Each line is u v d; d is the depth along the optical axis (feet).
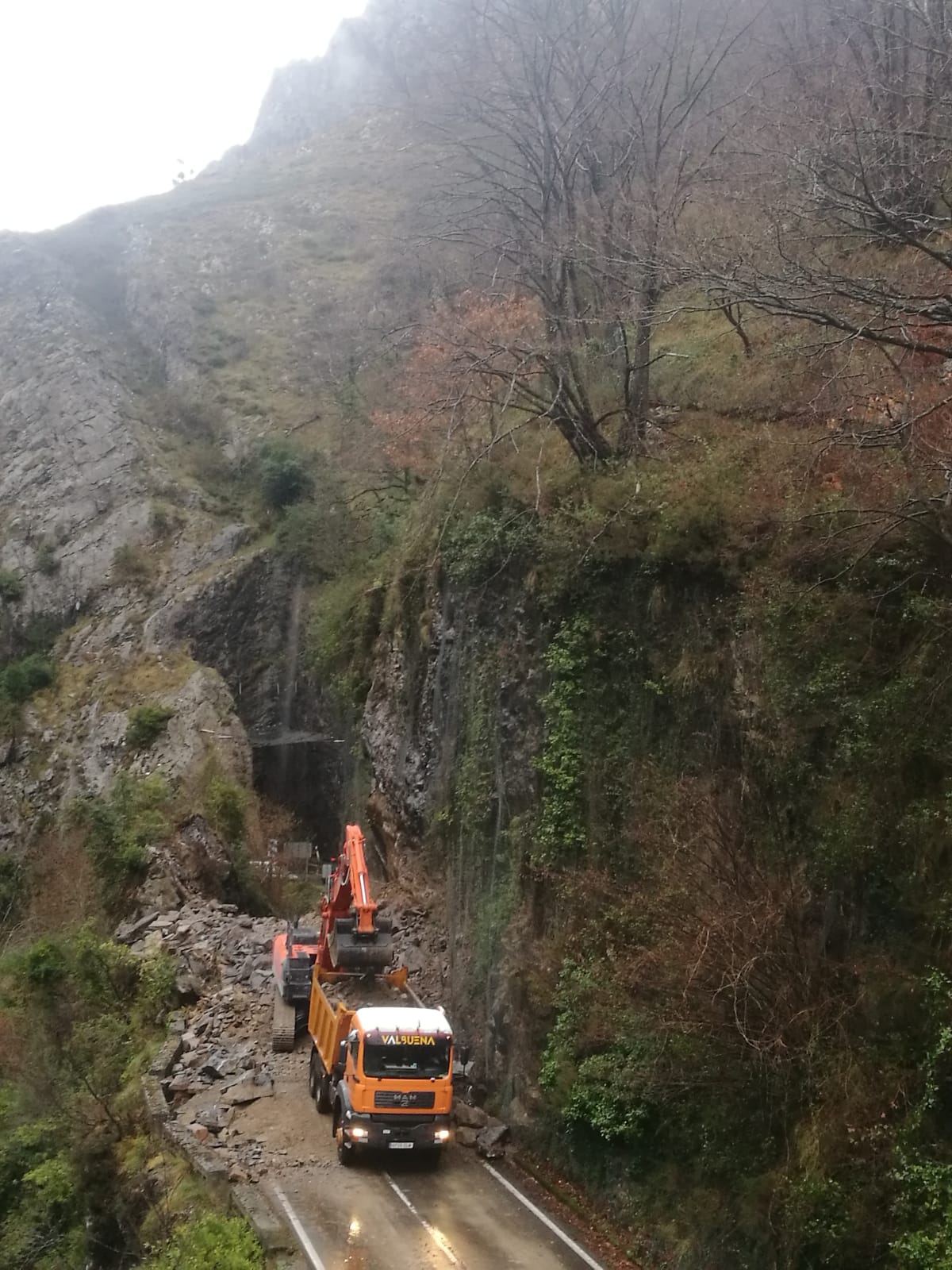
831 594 42.47
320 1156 53.42
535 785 58.80
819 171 38.70
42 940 90.94
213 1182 50.31
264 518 163.12
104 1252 58.44
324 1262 41.98
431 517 88.53
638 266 50.57
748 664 45.32
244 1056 68.95
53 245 248.32
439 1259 42.45
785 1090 36.35
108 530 169.07
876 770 37.01
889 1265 29.60
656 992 42.47
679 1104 42.19
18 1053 80.48
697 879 41.42
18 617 164.45
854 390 46.42
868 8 57.11
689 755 48.52
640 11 73.56
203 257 233.96
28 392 198.29
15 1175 68.49
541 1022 52.85
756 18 67.67
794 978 36.63
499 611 67.26
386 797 92.07
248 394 190.49
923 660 37.37
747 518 48.47
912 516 36.68
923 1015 32.45
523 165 68.33
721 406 59.82
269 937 90.22
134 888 109.09
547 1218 46.42
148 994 80.59
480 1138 54.08
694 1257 37.93
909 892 34.58
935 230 36.24
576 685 56.13
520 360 61.36
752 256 41.37
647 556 53.42
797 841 39.99
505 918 59.57
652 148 65.00
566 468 64.49
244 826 121.60
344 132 294.46
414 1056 52.29
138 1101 65.51
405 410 99.19
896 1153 30.71
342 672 120.98
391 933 63.21
